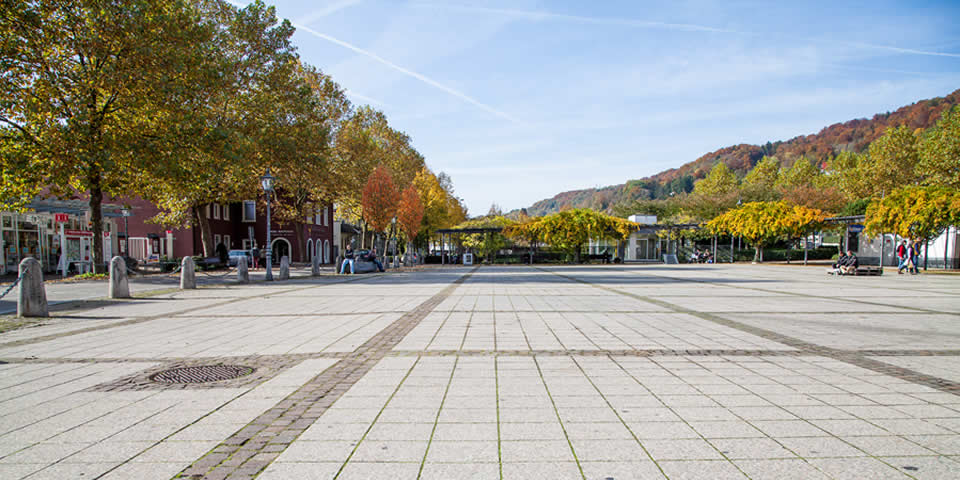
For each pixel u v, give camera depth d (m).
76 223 24.97
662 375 4.36
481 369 4.57
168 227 33.22
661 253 48.75
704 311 9.01
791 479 2.35
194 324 7.55
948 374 4.42
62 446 2.81
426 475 2.40
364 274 23.73
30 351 5.56
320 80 34.06
